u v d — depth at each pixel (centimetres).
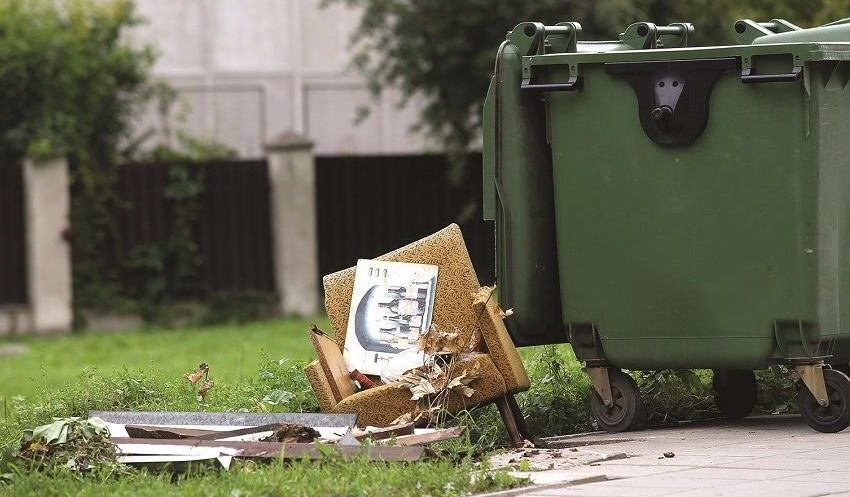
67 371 2292
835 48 1123
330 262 3409
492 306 1139
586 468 990
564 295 1205
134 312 3291
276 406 1249
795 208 1124
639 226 1171
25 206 3192
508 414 1129
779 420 1252
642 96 1159
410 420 1107
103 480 950
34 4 3312
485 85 3231
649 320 1173
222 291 3350
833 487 889
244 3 4553
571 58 1179
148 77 3566
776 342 1138
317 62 4516
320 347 1152
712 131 1144
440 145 3622
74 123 3231
